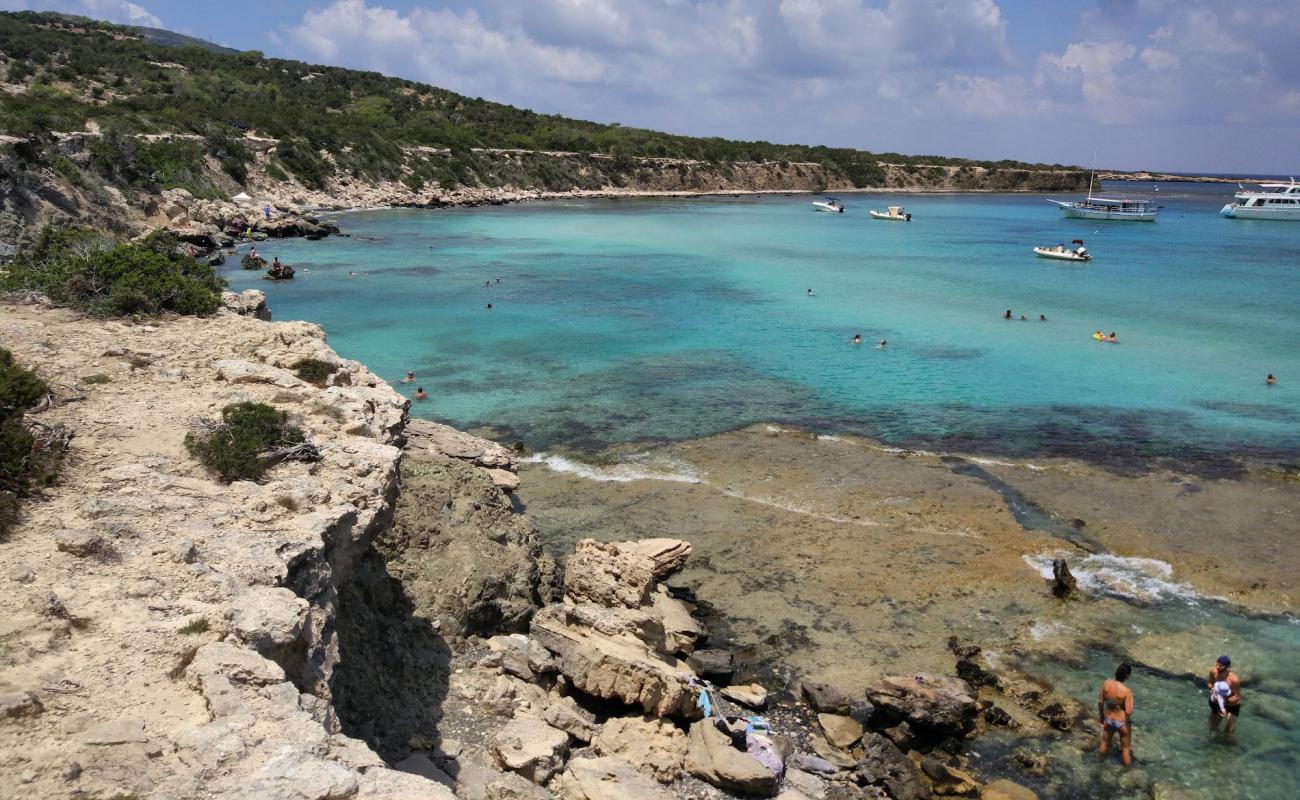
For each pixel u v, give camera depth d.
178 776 8.34
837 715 17.83
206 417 18.05
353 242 87.69
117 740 8.68
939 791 15.69
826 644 20.06
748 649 19.92
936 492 28.19
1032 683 18.55
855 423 35.28
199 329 26.31
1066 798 15.57
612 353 46.69
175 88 132.00
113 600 11.25
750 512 26.83
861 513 26.67
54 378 19.31
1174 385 40.84
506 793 13.39
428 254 81.06
